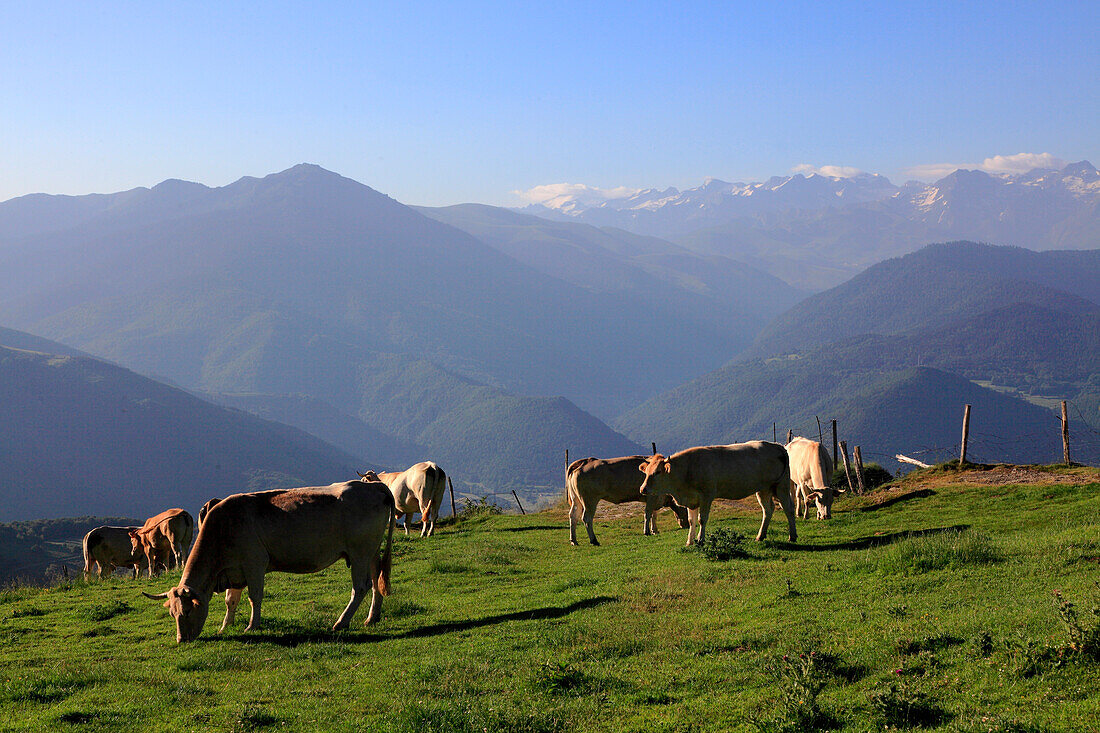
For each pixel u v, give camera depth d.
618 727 7.72
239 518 12.84
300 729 8.27
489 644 11.23
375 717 8.46
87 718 8.90
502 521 30.36
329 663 10.83
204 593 12.67
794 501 25.20
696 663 9.44
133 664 11.32
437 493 26.94
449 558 20.50
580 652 10.33
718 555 16.33
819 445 23.55
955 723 6.85
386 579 13.76
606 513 29.58
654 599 13.08
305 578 18.39
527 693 8.94
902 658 8.60
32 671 11.02
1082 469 24.44
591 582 15.56
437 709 8.24
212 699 9.52
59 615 16.30
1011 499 21.75
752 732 7.25
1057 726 6.52
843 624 10.22
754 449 18.95
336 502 13.27
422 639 12.02
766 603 11.90
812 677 8.25
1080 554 12.03
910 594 11.38
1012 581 11.24
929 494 24.14
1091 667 7.49
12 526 122.75
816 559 15.11
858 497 26.56
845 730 7.07
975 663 8.11
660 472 19.00
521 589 15.90
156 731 8.44
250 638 12.55
